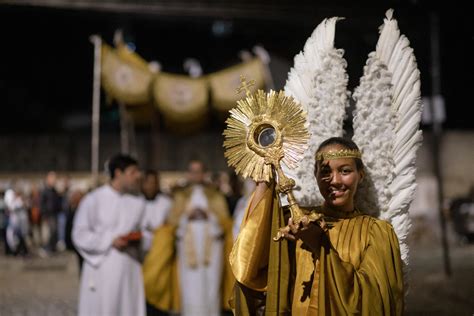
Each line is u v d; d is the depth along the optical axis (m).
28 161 19.81
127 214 5.84
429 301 8.03
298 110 2.48
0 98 22.55
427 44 10.94
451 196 16.86
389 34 3.03
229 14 9.50
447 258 10.33
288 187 2.38
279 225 2.46
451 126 16.28
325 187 2.62
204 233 7.77
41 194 17.66
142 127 19.45
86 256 5.75
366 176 2.97
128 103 10.15
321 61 3.12
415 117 2.96
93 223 5.79
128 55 10.23
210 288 7.77
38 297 10.20
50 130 23.91
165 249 7.50
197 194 7.96
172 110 10.49
